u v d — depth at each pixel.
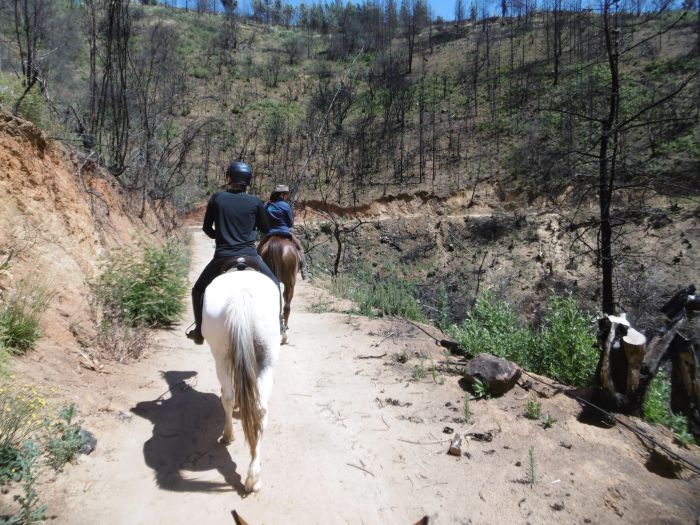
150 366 6.78
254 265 5.03
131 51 22.06
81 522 3.63
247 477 4.15
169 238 19.84
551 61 65.06
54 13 22.86
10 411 4.15
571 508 4.14
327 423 5.50
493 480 4.49
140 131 18.95
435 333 8.98
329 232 44.38
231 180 5.34
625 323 5.71
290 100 73.12
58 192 8.41
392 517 4.02
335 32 103.44
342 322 9.68
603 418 5.55
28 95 10.04
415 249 44.62
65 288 7.11
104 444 4.64
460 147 57.16
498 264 39.22
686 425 5.52
